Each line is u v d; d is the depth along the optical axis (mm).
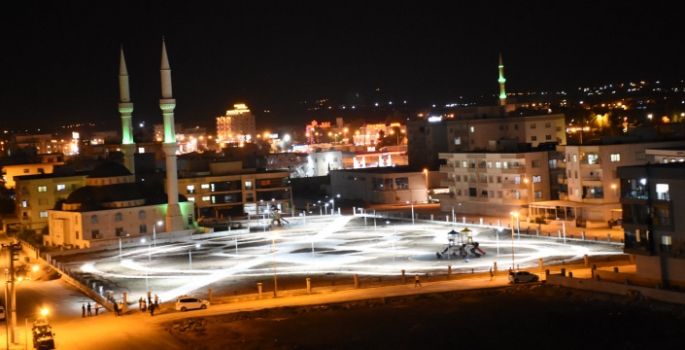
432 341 90125
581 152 168000
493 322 95250
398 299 106875
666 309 93688
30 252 176750
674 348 84000
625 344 85938
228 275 133875
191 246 171625
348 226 190125
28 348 89188
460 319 96938
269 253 155500
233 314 102750
